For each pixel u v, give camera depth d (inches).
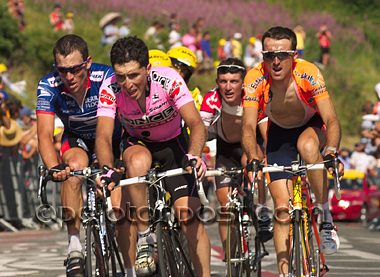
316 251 590.9
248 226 636.7
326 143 583.2
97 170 534.0
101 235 561.6
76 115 605.0
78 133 624.1
